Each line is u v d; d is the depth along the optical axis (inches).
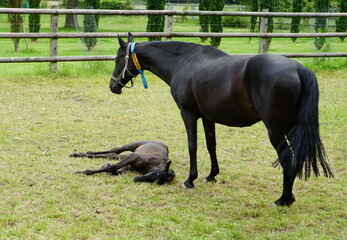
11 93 380.5
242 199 198.1
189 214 180.1
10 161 235.5
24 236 157.8
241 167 240.2
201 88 190.2
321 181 219.6
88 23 563.5
